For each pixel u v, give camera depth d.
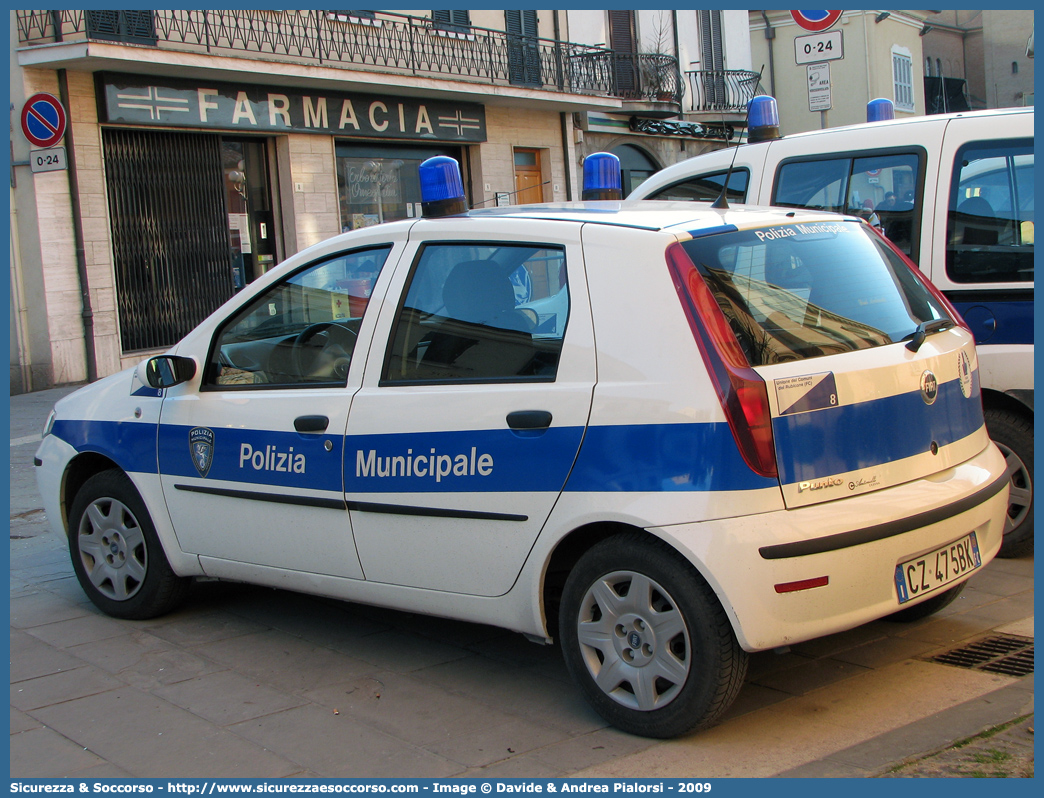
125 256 14.95
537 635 3.72
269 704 3.89
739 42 27.55
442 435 3.85
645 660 3.44
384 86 17.44
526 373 3.71
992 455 4.01
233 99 15.92
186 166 15.63
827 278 3.75
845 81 31.34
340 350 4.29
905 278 4.07
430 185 4.32
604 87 22.50
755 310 3.46
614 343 3.51
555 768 3.30
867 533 3.32
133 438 4.88
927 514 3.48
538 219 3.86
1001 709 3.54
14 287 14.09
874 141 5.60
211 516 4.61
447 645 4.51
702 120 25.69
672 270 3.45
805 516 3.26
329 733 3.62
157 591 4.86
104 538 5.03
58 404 5.36
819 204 5.80
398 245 4.21
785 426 3.28
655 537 3.40
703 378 3.30
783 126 30.70
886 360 3.60
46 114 12.89
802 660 4.14
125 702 3.95
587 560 3.55
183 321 15.64
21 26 13.90
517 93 19.78
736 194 6.23
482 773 3.28
